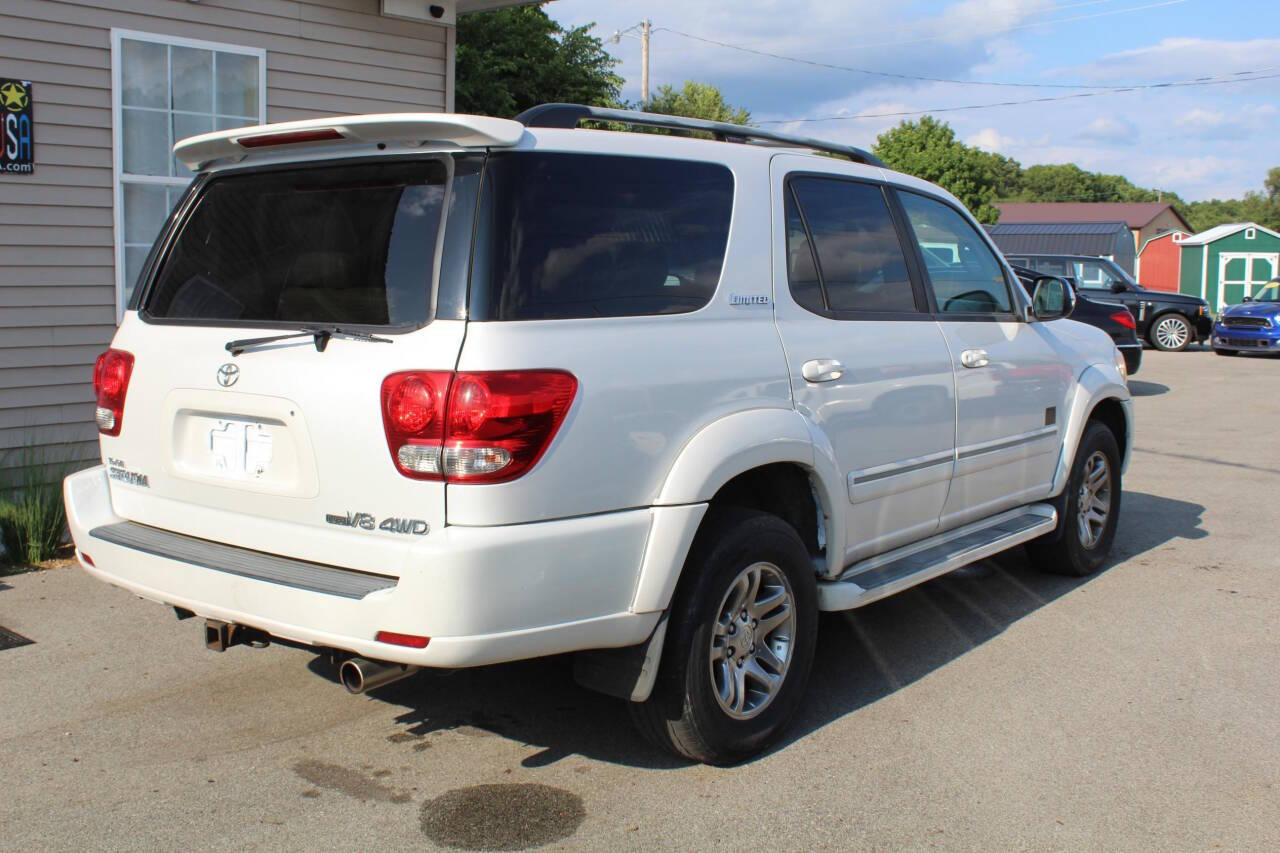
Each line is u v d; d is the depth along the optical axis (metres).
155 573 3.46
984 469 5.01
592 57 22.48
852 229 4.41
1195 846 3.27
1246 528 7.28
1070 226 47.94
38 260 7.09
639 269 3.48
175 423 3.54
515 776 3.67
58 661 4.63
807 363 3.94
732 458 3.53
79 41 7.14
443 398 2.99
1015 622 5.31
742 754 3.74
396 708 4.21
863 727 4.08
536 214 3.24
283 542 3.30
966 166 45.66
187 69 7.71
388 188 3.33
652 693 3.54
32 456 6.48
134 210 7.56
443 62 9.17
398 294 3.19
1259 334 19.94
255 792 3.53
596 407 3.20
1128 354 13.88
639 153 3.61
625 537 3.28
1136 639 5.07
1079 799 3.54
